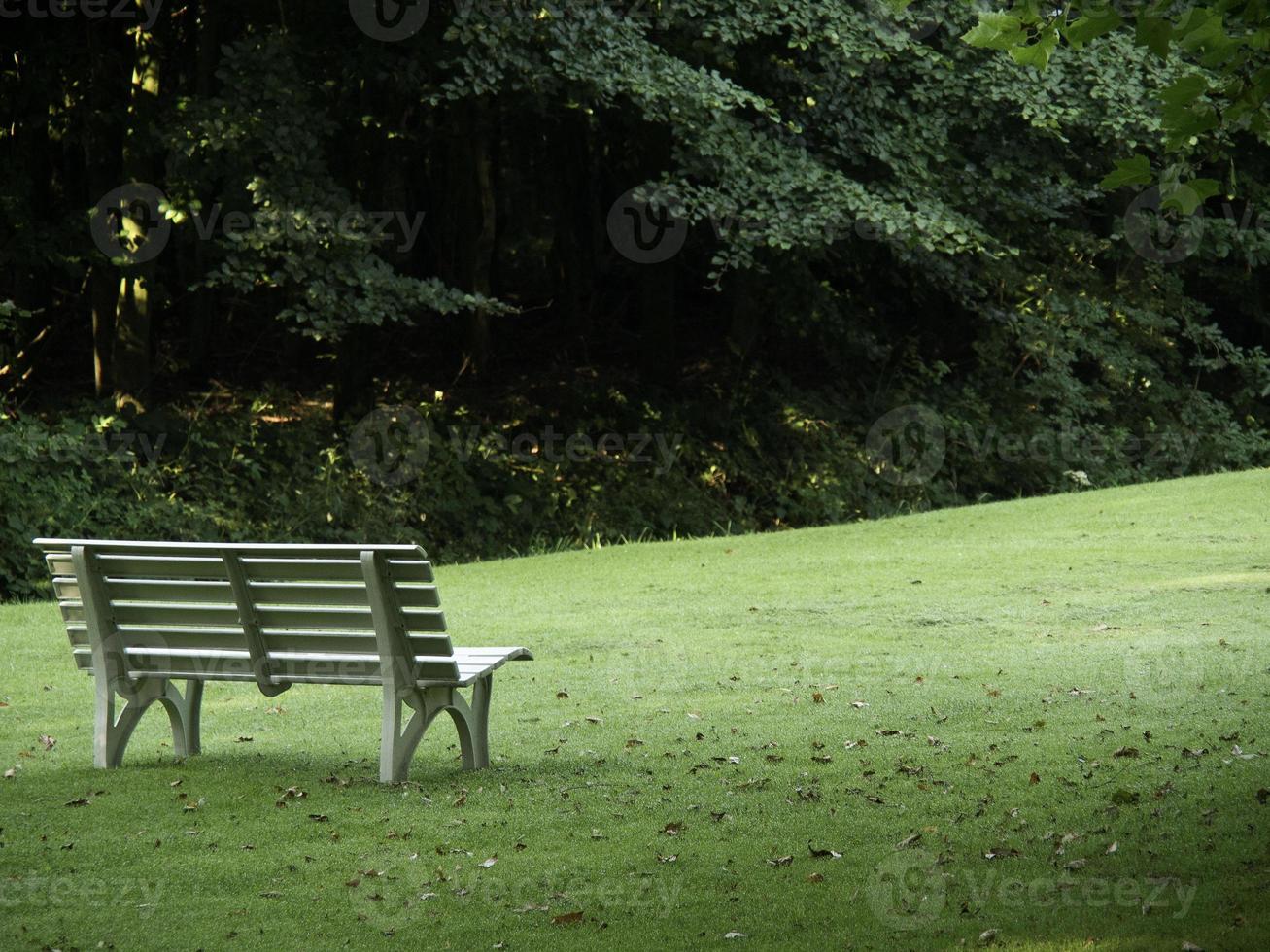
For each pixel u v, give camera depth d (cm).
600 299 3269
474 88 2084
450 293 2186
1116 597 1252
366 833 576
